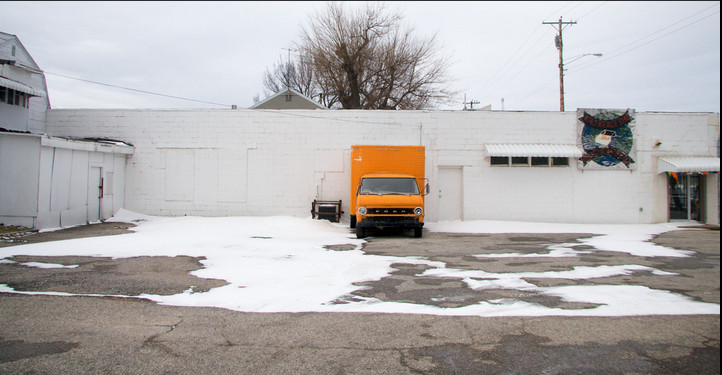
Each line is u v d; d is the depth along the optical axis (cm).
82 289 691
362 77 3225
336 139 1814
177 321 551
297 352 455
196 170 1814
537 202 1812
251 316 574
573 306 612
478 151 1816
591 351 455
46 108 1847
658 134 1825
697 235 1456
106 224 1581
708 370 409
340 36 3152
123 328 523
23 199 1359
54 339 484
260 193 1811
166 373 404
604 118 1820
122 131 1823
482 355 446
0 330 509
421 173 1577
